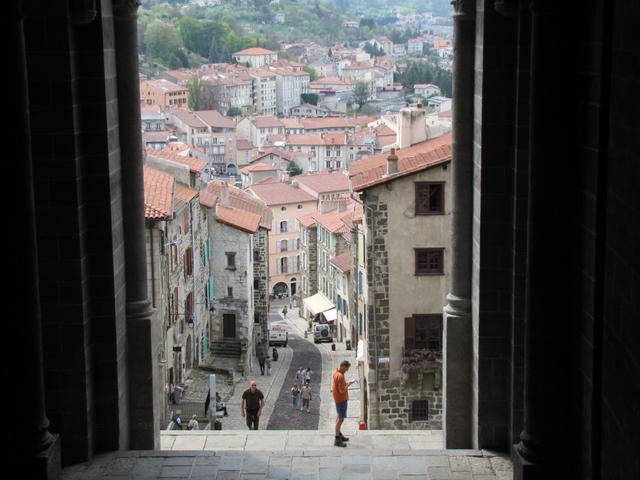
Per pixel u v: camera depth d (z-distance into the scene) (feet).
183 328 165.58
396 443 57.26
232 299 203.82
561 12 40.09
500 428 51.39
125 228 52.01
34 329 41.73
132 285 52.60
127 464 49.29
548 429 41.93
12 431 41.98
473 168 52.06
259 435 57.62
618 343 33.04
